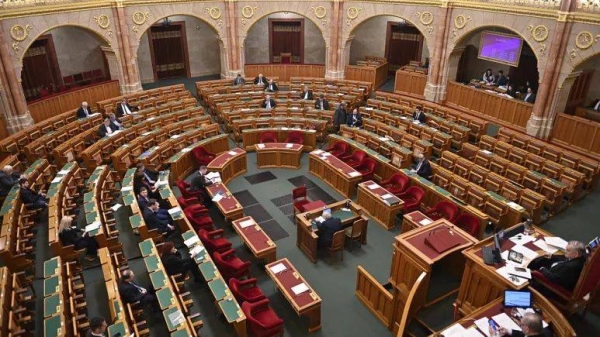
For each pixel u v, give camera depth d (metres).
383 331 9.41
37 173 13.65
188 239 10.55
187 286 10.46
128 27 22.47
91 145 16.08
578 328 8.27
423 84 23.78
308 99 21.48
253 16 25.31
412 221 11.48
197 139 16.86
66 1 19.56
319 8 24.81
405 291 8.92
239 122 17.98
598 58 19.69
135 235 12.16
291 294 9.15
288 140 17.48
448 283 9.76
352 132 17.27
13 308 8.17
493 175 13.59
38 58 23.14
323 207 12.04
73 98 21.11
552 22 17.08
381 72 26.64
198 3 24.03
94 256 10.97
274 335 8.67
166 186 13.40
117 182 14.77
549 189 13.14
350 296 10.38
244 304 8.59
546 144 15.82
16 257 9.95
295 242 12.41
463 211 12.05
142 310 8.88
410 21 22.69
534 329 6.10
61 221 10.46
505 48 20.70
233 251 10.62
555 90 17.69
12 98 18.14
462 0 20.25
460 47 21.81
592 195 14.57
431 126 18.47
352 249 12.10
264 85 23.30
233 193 14.98
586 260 7.34
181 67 28.75
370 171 15.19
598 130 16.69
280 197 14.77
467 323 6.82
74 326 8.00
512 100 19.67
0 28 17.09
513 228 8.69
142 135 16.23
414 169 14.88
